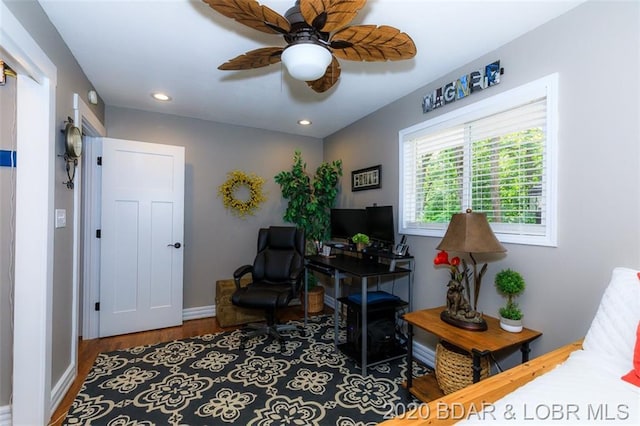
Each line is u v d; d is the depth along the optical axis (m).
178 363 2.36
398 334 2.71
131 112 3.17
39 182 1.62
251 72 2.38
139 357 2.46
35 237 1.62
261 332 2.84
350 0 1.16
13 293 1.64
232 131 3.71
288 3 1.58
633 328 1.18
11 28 1.29
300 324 3.25
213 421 1.70
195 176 3.50
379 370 2.29
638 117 1.34
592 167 1.50
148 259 3.08
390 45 1.51
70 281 2.06
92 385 2.05
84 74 2.35
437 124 2.42
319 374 2.21
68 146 1.91
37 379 1.61
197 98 2.89
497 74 1.93
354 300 2.51
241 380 2.12
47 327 1.65
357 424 1.69
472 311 1.79
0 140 1.61
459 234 1.75
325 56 1.44
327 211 3.93
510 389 1.14
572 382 1.06
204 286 3.54
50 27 1.69
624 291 1.26
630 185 1.37
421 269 2.56
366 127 3.35
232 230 3.71
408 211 2.78
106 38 1.89
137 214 3.03
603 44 1.46
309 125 3.75
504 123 1.97
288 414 1.77
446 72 2.31
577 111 1.56
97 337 2.87
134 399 1.90
